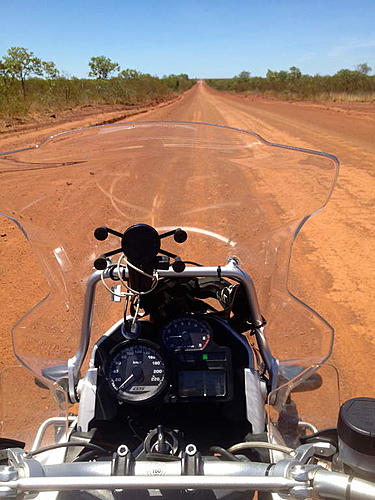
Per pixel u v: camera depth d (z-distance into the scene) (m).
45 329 2.66
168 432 1.81
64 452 2.10
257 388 2.16
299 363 2.45
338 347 4.36
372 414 1.70
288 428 2.38
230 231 2.66
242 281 2.33
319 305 5.16
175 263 2.11
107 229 2.19
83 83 39.41
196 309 2.44
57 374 2.40
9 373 3.21
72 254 2.62
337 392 2.60
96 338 2.60
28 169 2.66
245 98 66.56
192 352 2.12
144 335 2.21
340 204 9.06
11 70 29.39
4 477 1.38
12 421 2.73
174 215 2.73
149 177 2.84
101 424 2.16
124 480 1.37
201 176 2.88
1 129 18.20
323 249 6.76
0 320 4.86
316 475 1.40
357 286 5.61
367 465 1.65
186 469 1.49
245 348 2.23
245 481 1.38
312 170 2.67
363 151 15.27
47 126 19.83
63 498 1.67
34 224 2.56
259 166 2.84
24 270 6.09
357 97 47.34
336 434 2.02
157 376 2.04
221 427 2.16
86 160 2.76
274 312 2.68
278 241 2.64
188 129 2.78
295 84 63.84
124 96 41.16
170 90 86.69
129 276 2.08
